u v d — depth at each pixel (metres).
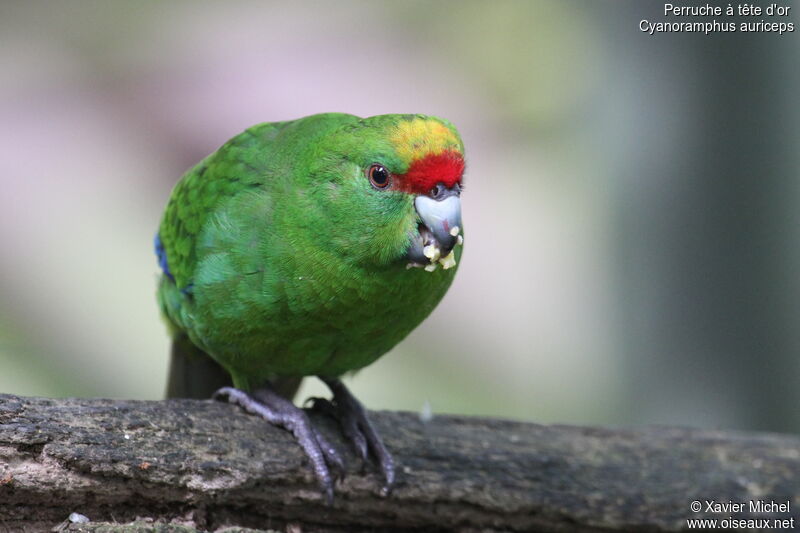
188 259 7.66
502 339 14.68
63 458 6.23
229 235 7.25
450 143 6.62
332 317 7.13
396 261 6.77
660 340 10.95
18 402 6.32
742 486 8.30
